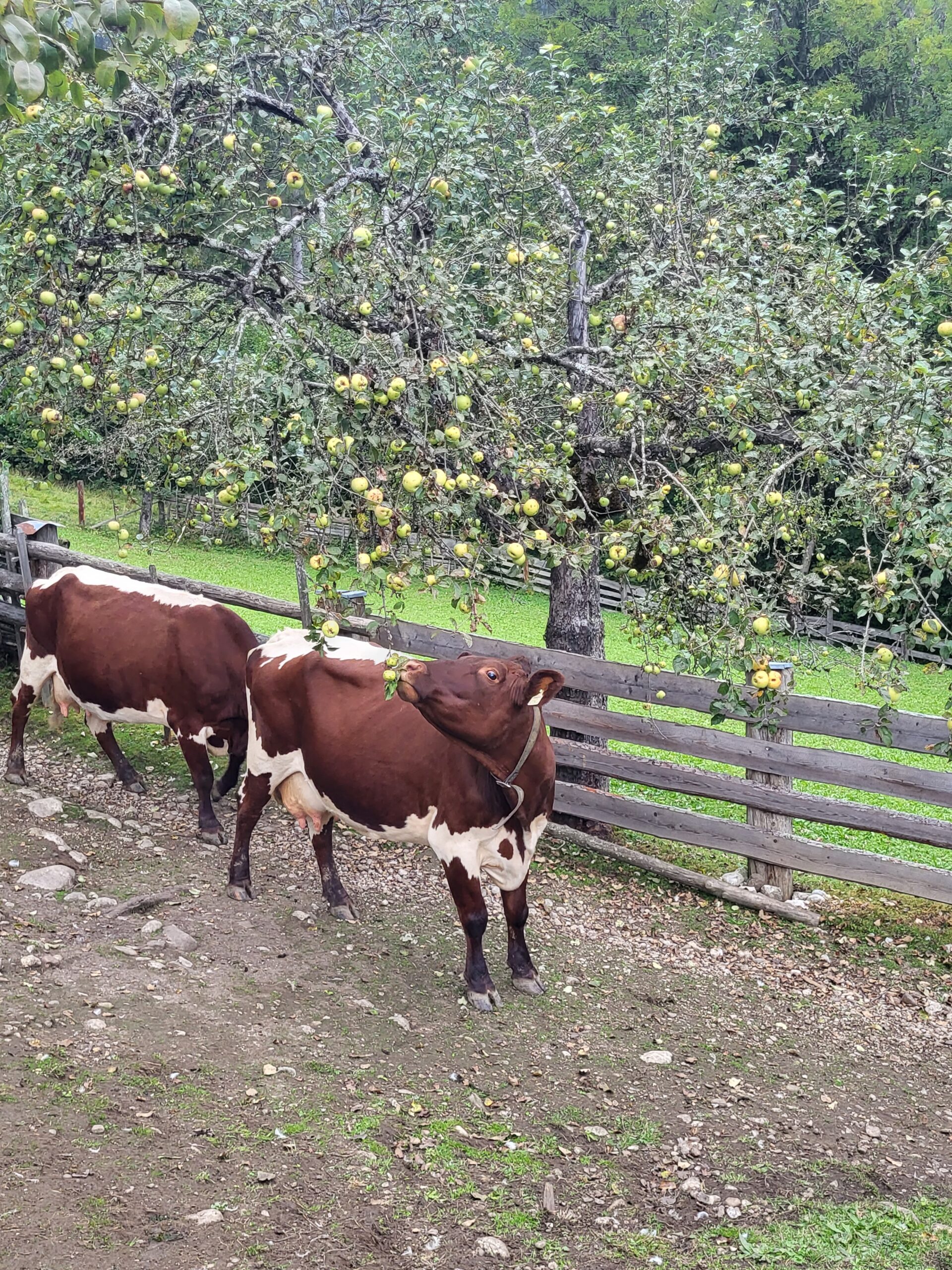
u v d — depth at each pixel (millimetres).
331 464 3807
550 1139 4496
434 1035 5238
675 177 8195
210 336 5543
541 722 5242
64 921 5719
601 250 8195
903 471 4434
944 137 21594
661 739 7723
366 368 4039
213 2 6277
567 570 8492
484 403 4383
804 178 8273
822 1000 6270
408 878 7191
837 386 4973
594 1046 5383
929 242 18141
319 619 4293
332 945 6031
